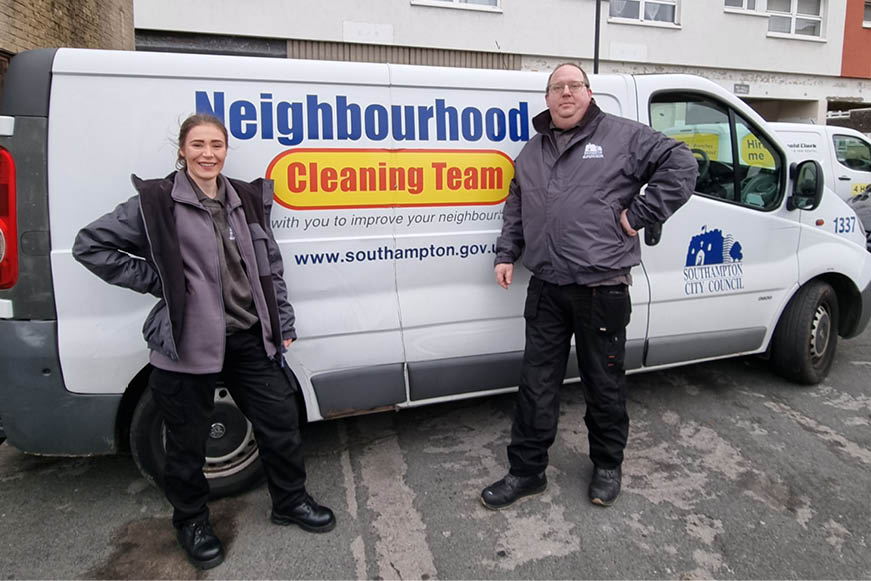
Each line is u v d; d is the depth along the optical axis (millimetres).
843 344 5062
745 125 3664
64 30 5992
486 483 3014
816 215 3971
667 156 2479
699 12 14266
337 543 2572
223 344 2230
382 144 2850
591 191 2518
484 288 3146
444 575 2383
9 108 2395
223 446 2850
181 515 2428
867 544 2561
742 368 4480
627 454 3283
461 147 2994
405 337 3021
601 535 2613
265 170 2684
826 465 3172
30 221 2414
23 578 2357
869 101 16703
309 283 2818
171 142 2533
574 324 2689
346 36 11805
